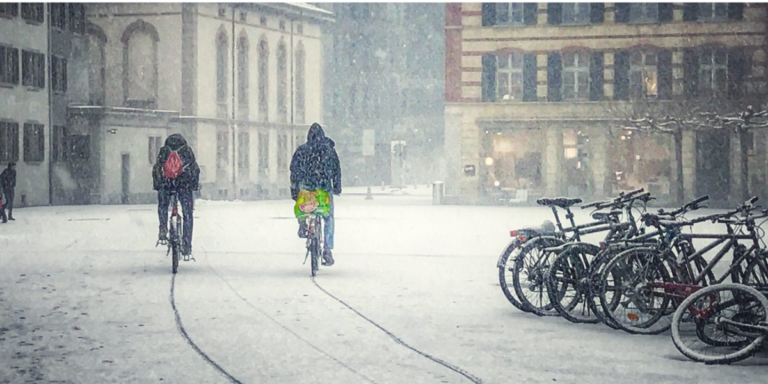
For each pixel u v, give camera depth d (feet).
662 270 49.57
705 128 241.76
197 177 79.92
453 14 269.64
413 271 81.51
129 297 63.72
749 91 250.98
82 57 262.26
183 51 285.23
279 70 325.83
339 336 48.80
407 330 50.72
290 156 331.77
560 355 44.14
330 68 513.45
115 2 284.41
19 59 229.45
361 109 521.24
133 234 131.95
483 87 269.03
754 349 41.91
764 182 247.29
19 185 230.48
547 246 55.42
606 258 50.88
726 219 49.16
